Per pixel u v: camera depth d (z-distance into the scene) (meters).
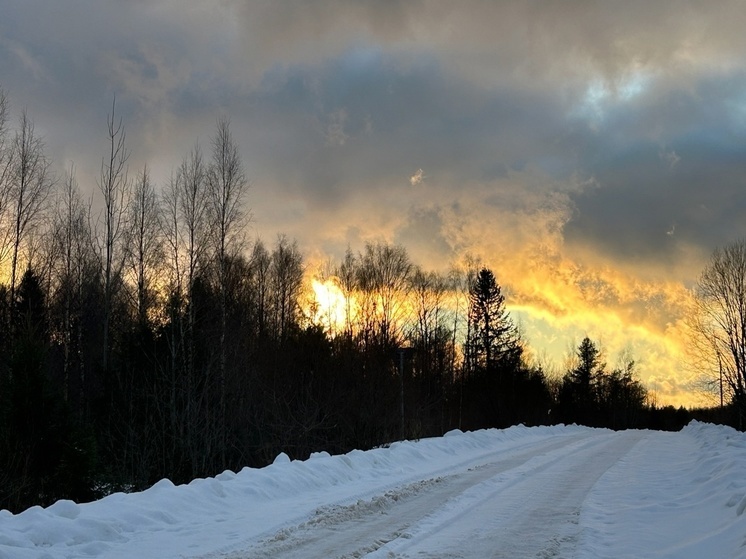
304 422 22.83
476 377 57.06
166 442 22.77
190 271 28.88
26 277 32.62
